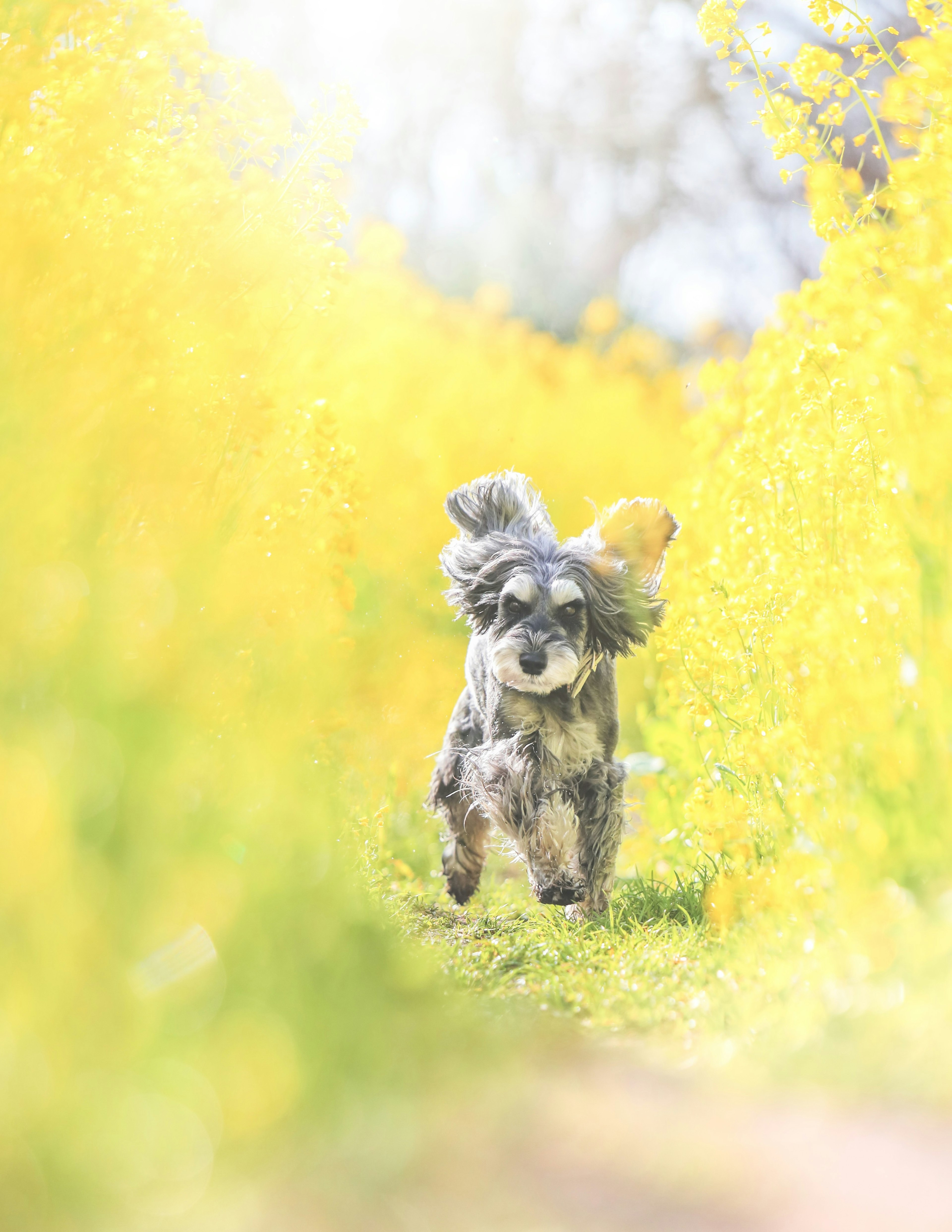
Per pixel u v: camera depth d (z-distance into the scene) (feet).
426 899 24.91
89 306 16.56
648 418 72.33
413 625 38.55
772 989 13.78
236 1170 8.96
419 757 31.48
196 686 13.52
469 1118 10.17
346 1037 10.78
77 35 18.37
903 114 18.58
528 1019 14.10
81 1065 9.17
